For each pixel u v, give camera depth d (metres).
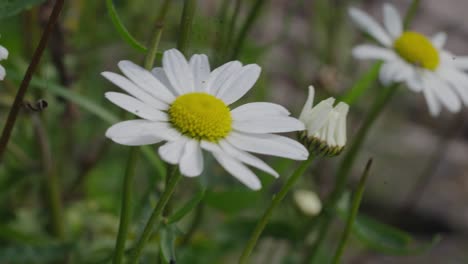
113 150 0.51
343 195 0.42
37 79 0.38
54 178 0.42
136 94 0.32
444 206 0.71
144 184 0.50
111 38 0.48
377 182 0.72
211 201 0.42
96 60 0.49
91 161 0.46
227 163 0.31
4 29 0.43
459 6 0.98
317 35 0.66
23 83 0.33
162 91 0.32
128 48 0.51
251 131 0.32
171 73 0.33
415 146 0.78
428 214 0.70
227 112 0.32
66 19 0.44
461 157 0.79
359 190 0.34
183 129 0.31
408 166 0.75
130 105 0.31
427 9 0.95
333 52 0.61
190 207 0.33
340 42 0.64
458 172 0.76
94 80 0.51
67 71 0.43
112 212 0.47
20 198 0.47
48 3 0.42
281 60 0.69
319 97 0.52
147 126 0.31
